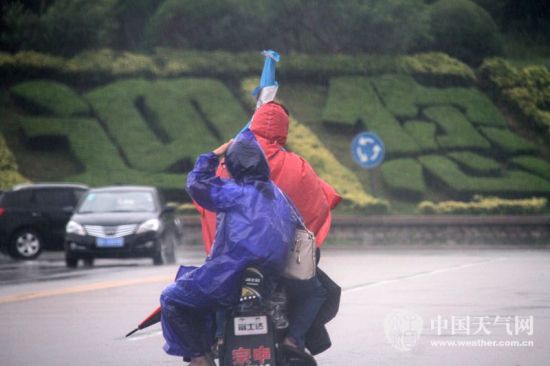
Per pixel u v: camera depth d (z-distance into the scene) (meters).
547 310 30.58
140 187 61.91
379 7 114.56
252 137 15.96
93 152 95.38
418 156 103.81
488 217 89.44
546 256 65.81
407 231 87.75
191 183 15.64
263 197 15.55
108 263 63.50
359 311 30.64
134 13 119.44
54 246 69.62
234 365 15.21
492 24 125.06
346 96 109.25
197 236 84.94
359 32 114.94
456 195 99.94
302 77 112.69
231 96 104.69
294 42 114.25
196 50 110.69
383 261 59.28
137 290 39.06
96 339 25.30
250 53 110.88
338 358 21.91
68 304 33.81
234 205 15.44
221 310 15.51
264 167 15.88
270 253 15.27
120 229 57.19
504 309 30.91
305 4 113.88
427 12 117.56
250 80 107.12
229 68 108.31
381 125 105.69
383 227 87.19
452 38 121.50
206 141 97.69
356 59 114.00
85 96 103.06
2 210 69.19
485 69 120.88
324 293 16.30
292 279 15.79
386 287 39.31
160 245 57.91
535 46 144.12
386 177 99.62
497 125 111.94
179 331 15.59
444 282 41.75
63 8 107.06
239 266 15.21
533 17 146.88
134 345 24.22
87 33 107.06
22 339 25.25
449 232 88.44
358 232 86.75
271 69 17.73
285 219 15.59
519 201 96.06
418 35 117.19
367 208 90.81
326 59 113.31
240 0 111.06
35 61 104.38
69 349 23.52
